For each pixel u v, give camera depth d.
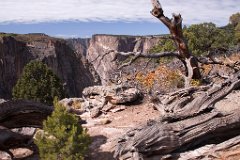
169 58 34.34
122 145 14.90
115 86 23.69
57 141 14.62
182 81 24.33
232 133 15.41
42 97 59.38
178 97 19.75
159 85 24.33
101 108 22.98
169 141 14.48
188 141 14.76
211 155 14.25
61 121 15.27
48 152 14.64
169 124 14.96
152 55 21.02
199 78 21.67
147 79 24.47
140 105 23.06
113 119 21.45
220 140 15.41
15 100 18.61
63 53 196.00
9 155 17.73
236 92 20.03
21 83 60.81
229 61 23.12
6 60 166.75
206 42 47.56
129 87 24.06
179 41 20.70
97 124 20.80
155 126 14.78
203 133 14.84
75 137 14.74
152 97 21.05
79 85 192.62
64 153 14.42
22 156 18.34
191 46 46.06
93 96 24.53
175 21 20.08
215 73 24.14
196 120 15.11
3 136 17.81
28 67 61.81
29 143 19.12
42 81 60.34
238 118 15.20
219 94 15.98
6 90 160.62
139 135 14.45
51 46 192.75
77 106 25.16
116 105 23.09
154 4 19.91
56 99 15.77
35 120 19.38
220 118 15.15
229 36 54.50
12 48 172.25
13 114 18.42
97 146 17.66
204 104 15.70
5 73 163.38
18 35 196.50
